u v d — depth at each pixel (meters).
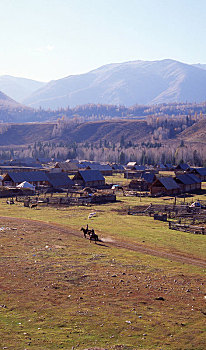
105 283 33.31
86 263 40.00
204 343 22.16
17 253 43.94
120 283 33.41
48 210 84.12
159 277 35.53
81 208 87.56
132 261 41.50
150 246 49.34
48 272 36.34
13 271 36.53
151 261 41.75
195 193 132.00
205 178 189.00
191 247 48.66
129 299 29.48
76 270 37.16
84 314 26.20
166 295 30.58
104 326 24.28
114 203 98.38
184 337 22.94
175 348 21.42
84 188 125.06
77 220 70.50
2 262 39.69
